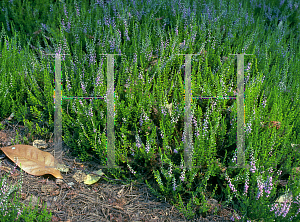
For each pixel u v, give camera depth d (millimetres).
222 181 2904
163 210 2709
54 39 4109
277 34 4621
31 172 2902
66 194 2773
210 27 4273
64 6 4469
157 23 4262
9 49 3773
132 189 2893
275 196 2773
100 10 4699
